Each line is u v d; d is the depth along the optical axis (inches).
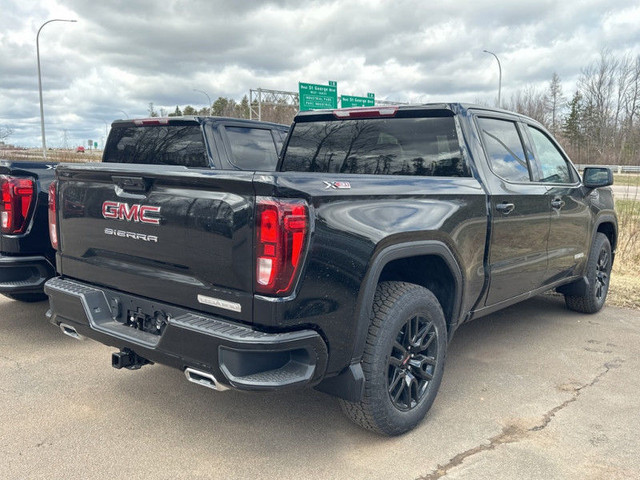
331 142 166.9
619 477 109.6
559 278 191.8
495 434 126.3
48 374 156.9
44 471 108.8
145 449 118.2
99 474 108.4
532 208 161.3
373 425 117.8
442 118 146.1
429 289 138.2
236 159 228.4
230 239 99.4
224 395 145.5
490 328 205.9
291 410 137.6
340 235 103.0
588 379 158.6
